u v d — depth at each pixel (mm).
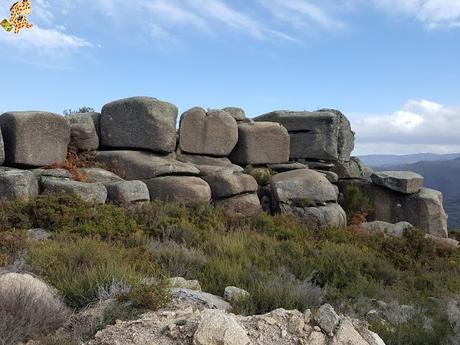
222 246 10336
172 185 14484
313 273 9297
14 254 8039
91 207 11891
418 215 17438
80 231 10406
